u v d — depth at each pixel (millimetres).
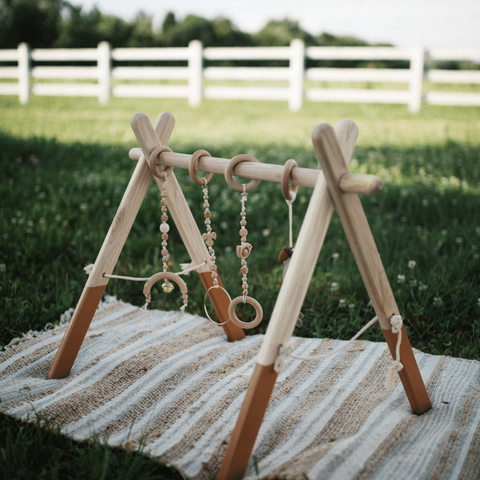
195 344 2039
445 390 1672
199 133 7078
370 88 14031
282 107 10391
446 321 2188
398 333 1435
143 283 2691
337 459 1248
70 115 8844
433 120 8461
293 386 1706
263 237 3361
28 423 1462
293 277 1268
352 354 1933
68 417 1521
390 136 6957
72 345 1763
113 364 1805
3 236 3047
